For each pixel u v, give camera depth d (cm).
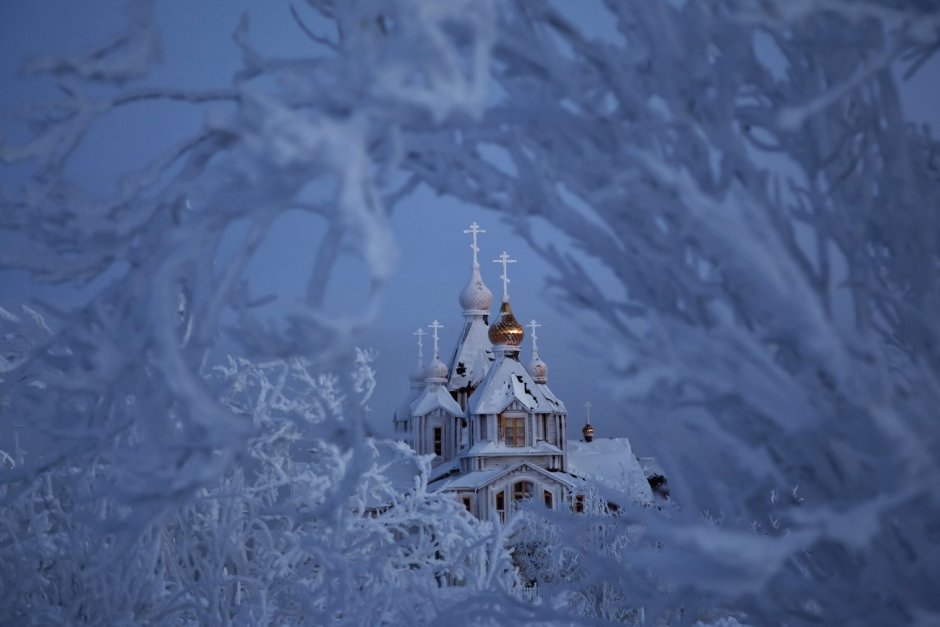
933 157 408
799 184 374
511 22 337
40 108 353
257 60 393
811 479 358
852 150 369
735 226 277
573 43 335
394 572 1427
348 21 334
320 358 249
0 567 936
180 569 1248
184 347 346
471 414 9912
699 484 375
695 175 335
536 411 9794
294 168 276
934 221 350
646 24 332
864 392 267
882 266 399
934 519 303
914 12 291
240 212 300
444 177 352
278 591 1334
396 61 250
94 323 382
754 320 349
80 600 912
